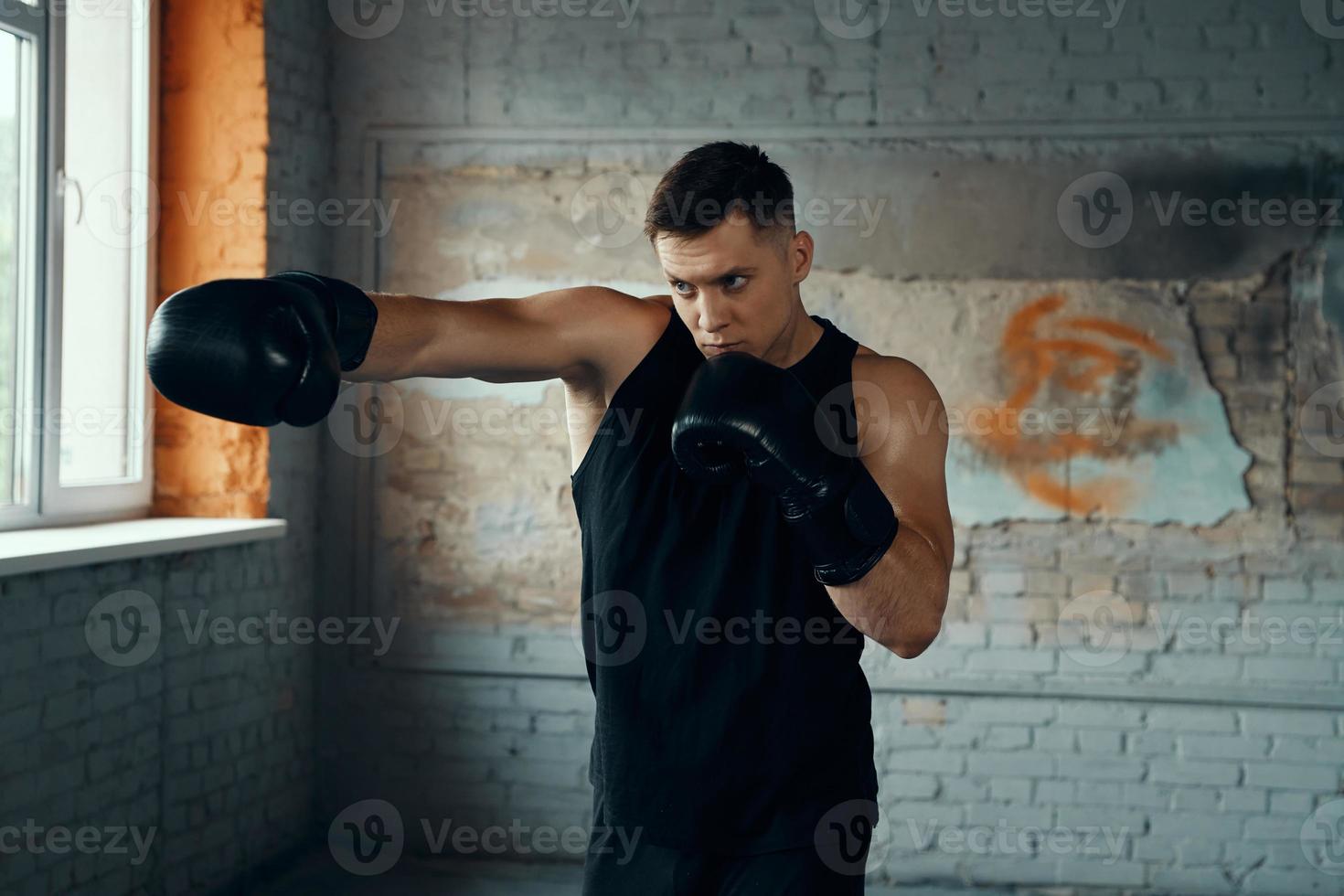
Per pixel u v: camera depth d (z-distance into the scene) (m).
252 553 3.31
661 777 1.36
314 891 3.32
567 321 1.38
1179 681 3.43
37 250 2.79
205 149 3.34
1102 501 3.47
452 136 3.69
